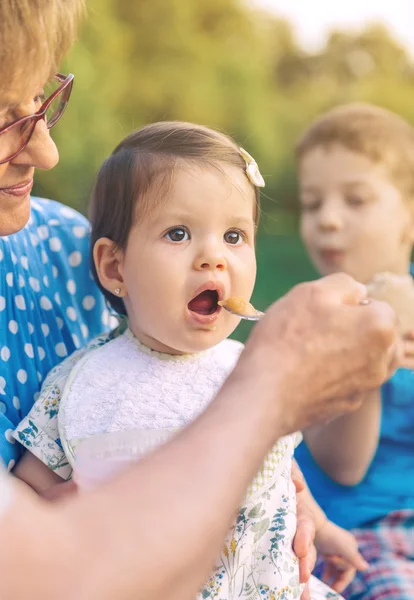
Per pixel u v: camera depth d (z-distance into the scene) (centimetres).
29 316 159
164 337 144
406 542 199
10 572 70
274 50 1314
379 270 253
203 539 80
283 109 1115
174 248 142
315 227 258
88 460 138
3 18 102
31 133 117
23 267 161
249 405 91
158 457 85
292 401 95
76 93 686
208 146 147
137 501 80
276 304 104
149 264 142
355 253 251
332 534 186
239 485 85
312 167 259
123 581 75
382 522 203
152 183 143
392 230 251
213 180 143
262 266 819
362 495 207
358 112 268
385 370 104
